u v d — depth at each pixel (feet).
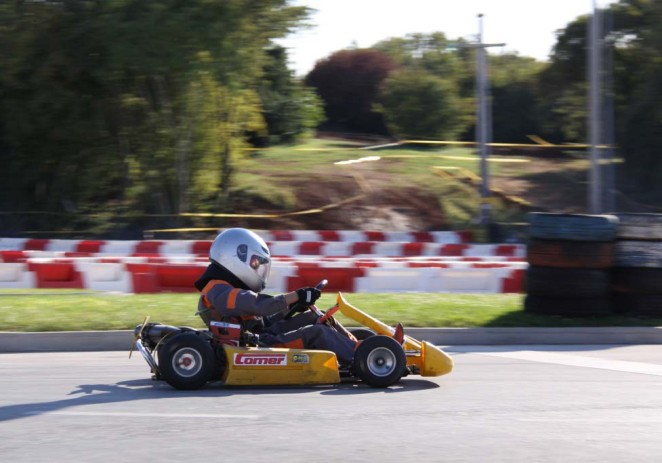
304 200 107.34
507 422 26.61
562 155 143.23
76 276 61.77
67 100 93.40
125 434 24.73
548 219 47.98
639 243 48.44
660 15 110.42
